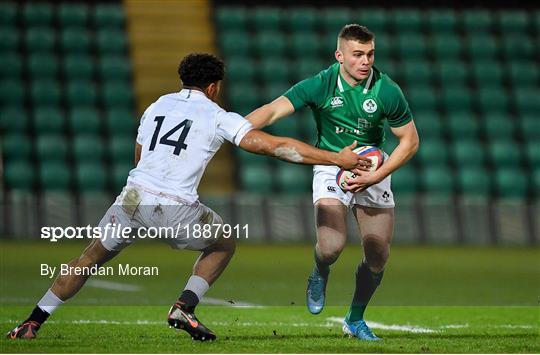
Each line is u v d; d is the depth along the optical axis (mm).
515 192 79625
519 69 88688
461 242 69625
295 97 24172
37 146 74438
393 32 90500
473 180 79000
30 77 80562
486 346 22938
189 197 21688
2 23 83750
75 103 79312
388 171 23562
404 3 93250
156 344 22031
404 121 24188
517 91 86812
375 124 24328
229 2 91000
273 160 76562
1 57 80812
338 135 24547
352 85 24047
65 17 85625
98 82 81938
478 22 92125
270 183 75438
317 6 92625
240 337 24203
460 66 87750
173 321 22031
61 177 73562
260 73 84000
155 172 21641
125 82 82500
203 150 21750
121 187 74250
